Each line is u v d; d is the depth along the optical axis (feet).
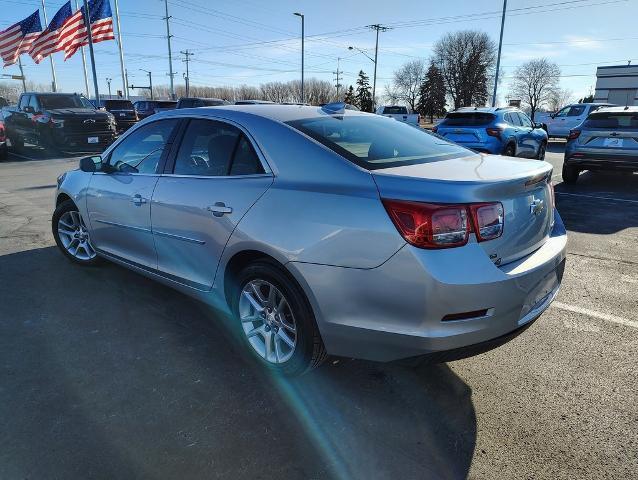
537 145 42.91
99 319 12.26
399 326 7.88
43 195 29.22
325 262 8.30
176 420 8.48
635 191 31.42
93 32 85.92
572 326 12.18
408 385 9.68
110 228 13.53
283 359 9.57
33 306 12.97
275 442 7.99
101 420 8.43
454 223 7.57
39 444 7.81
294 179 9.09
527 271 8.25
